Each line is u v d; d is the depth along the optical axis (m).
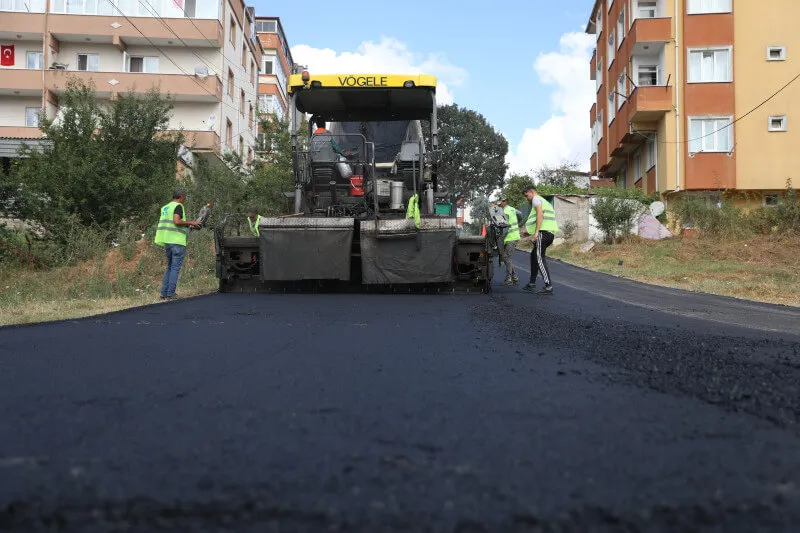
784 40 24.25
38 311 8.26
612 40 31.05
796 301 11.27
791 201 21.19
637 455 2.33
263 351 4.84
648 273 16.19
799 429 2.70
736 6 24.42
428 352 4.78
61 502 1.86
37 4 32.53
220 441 2.49
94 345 5.14
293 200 11.81
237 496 1.90
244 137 39.59
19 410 3.02
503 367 4.14
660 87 24.77
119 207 17.06
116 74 32.28
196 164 25.30
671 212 23.05
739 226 21.03
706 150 24.48
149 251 14.82
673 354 4.61
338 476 2.08
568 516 1.75
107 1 32.81
